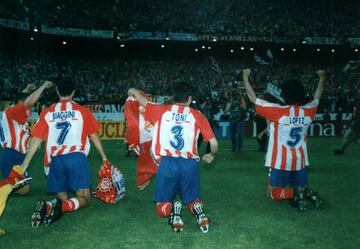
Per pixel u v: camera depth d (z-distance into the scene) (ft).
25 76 100.73
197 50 130.62
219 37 119.24
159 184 16.17
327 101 82.07
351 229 16.85
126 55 127.34
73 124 17.58
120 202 21.33
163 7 127.65
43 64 109.91
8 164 21.95
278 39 120.67
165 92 104.42
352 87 105.70
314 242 15.31
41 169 32.40
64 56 118.73
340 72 119.24
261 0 136.46
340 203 21.24
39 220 16.65
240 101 45.96
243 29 127.65
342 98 80.64
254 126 66.18
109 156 41.34
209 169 32.65
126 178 28.71
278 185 20.18
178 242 15.29
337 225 17.38
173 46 129.39
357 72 111.14
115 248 14.65
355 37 127.34
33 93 20.63
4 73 98.84
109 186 20.59
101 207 20.25
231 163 36.11
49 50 118.32
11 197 22.34
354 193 23.73
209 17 130.00
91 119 17.99
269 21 131.34
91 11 115.03
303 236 15.98
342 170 32.37
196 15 129.59
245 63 126.21
